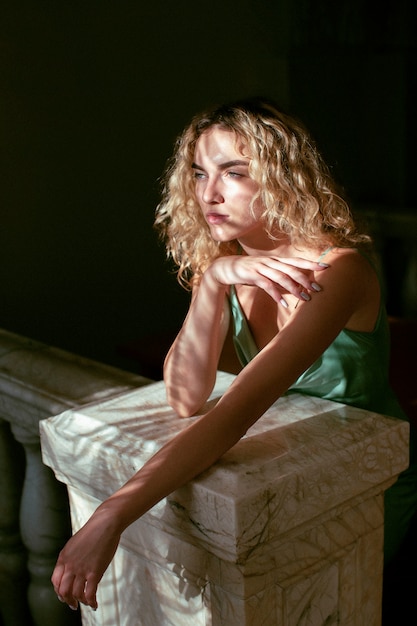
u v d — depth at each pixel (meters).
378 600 1.90
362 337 2.15
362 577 1.82
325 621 1.75
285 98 6.10
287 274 1.93
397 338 4.52
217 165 2.04
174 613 1.77
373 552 1.83
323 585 1.72
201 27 5.59
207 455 1.60
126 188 5.45
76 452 1.89
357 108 6.51
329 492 1.64
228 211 2.06
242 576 1.54
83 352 5.43
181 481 1.58
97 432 1.87
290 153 2.03
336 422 1.77
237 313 2.37
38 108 4.97
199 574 1.65
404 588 2.68
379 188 6.67
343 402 2.24
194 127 2.15
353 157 6.57
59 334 5.29
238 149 2.02
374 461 1.72
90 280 5.38
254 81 5.91
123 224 5.47
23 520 2.54
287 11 5.85
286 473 1.56
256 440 1.70
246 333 2.37
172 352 2.04
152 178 5.56
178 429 1.84
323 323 1.87
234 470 1.57
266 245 2.19
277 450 1.65
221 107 2.08
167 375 2.01
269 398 1.73
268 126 2.01
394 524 2.40
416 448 2.46
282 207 2.05
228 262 2.02
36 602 2.60
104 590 1.99
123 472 1.76
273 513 1.54
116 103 5.30
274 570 1.60
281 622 1.65
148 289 5.68
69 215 5.21
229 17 5.71
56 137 5.07
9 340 2.76
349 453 1.66
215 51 5.69
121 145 5.37
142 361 4.56
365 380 2.21
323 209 2.12
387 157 6.60
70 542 1.57
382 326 2.20
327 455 1.63
